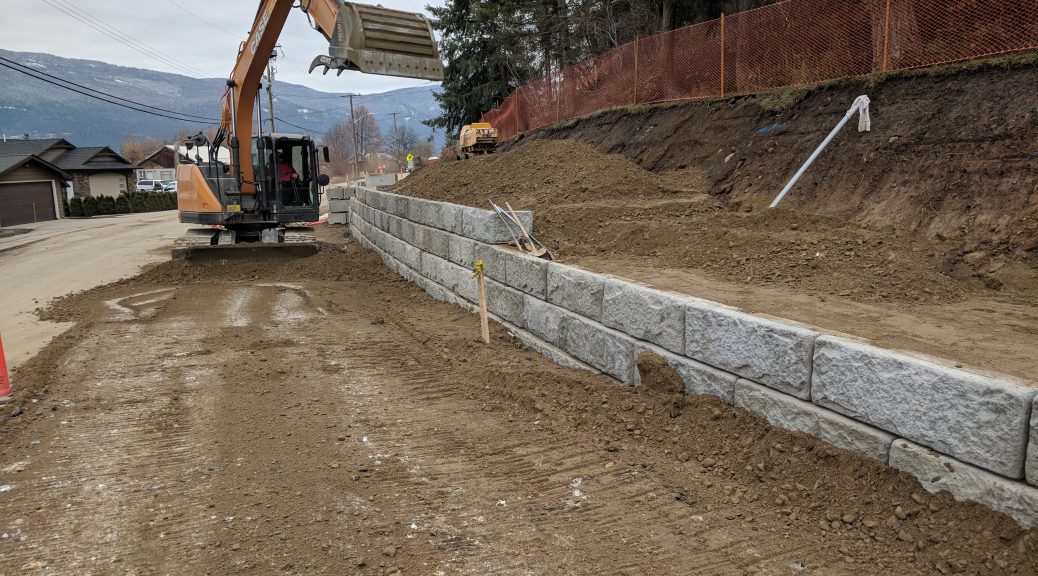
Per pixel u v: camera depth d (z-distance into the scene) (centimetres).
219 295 1170
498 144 2542
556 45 3086
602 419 536
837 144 941
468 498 425
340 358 764
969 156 768
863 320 540
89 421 580
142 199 4525
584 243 945
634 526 386
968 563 315
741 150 1123
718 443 463
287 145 1588
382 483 448
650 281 713
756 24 1255
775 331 435
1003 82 816
